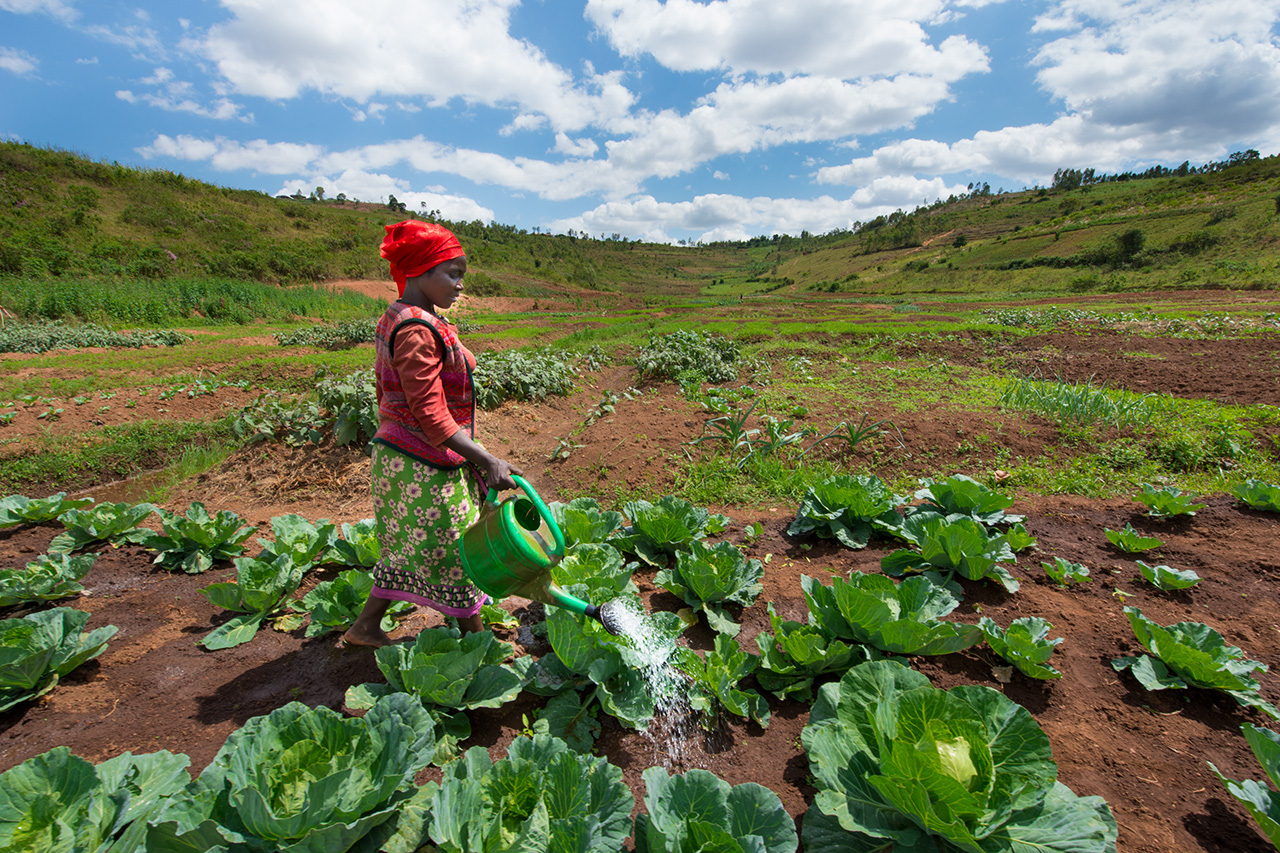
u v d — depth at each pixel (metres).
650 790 1.74
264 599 3.10
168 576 3.87
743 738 2.43
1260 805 1.82
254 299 26.55
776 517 4.63
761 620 3.28
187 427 7.69
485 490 2.73
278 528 3.77
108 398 8.76
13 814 1.65
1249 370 9.84
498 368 8.02
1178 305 25.53
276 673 2.81
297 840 1.63
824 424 6.85
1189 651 2.57
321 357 12.96
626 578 3.22
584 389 9.78
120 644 3.08
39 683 2.64
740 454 5.73
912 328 17.73
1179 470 5.71
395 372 2.41
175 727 2.46
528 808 1.78
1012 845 1.67
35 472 6.32
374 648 2.97
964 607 3.36
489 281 53.62
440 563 2.60
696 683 2.56
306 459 5.79
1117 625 3.19
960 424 6.69
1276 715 2.44
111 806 1.74
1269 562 3.79
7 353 13.46
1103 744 2.41
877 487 4.29
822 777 1.85
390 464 2.47
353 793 1.70
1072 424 6.62
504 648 2.60
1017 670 2.82
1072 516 4.64
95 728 2.45
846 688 2.07
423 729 1.97
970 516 4.09
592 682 2.50
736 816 1.75
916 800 1.62
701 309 41.03
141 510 4.38
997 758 1.85
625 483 5.33
